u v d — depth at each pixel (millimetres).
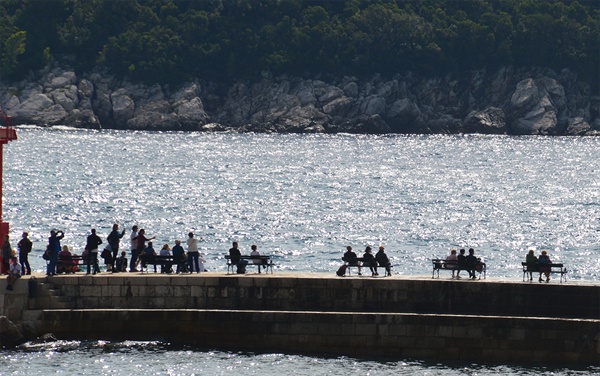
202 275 146375
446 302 143625
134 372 131625
